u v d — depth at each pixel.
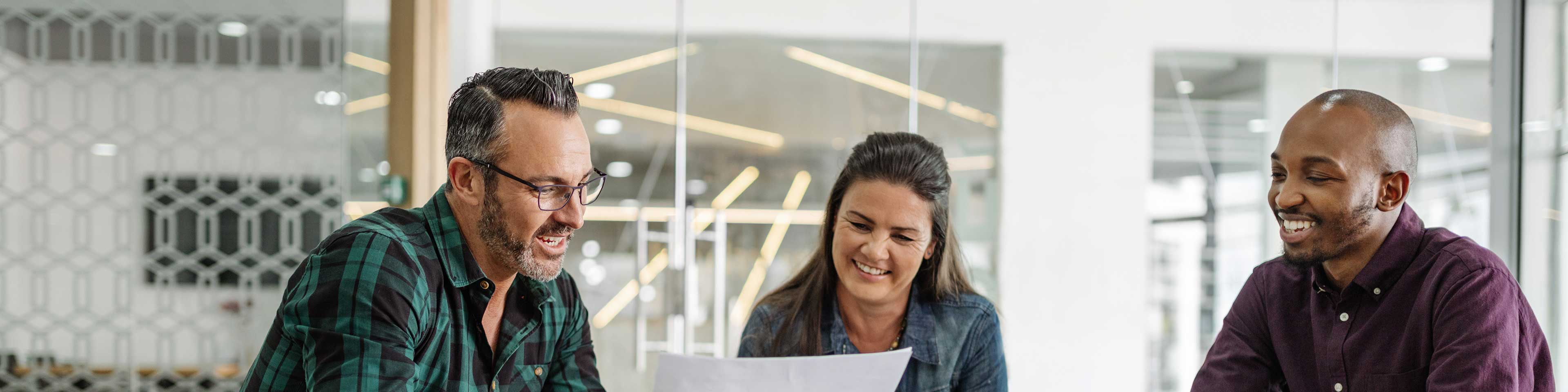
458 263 1.10
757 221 3.67
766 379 1.22
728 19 3.71
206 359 2.72
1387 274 1.21
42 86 2.66
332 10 2.81
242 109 2.75
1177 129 3.80
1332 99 1.17
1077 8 3.81
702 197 3.66
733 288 3.64
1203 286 3.78
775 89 3.71
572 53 3.65
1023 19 3.80
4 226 2.64
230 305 2.73
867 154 1.36
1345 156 1.13
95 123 2.69
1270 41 3.82
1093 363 3.75
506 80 1.05
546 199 1.04
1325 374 1.27
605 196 3.62
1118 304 3.76
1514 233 2.39
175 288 2.71
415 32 2.88
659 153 3.66
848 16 3.75
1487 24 3.78
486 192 1.04
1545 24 2.29
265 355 1.04
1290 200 1.18
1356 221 1.15
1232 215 3.79
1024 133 3.77
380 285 0.98
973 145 3.76
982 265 3.74
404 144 2.86
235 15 2.76
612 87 3.66
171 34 2.73
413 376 0.97
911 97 3.75
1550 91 2.27
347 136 2.81
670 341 3.61
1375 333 1.22
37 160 2.66
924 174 1.33
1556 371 2.21
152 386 2.70
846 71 3.74
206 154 2.74
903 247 1.33
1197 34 3.82
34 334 2.65
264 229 2.76
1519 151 2.40
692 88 3.69
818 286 1.46
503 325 1.18
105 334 2.69
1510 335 1.13
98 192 2.69
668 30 3.69
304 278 1.01
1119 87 3.80
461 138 1.06
